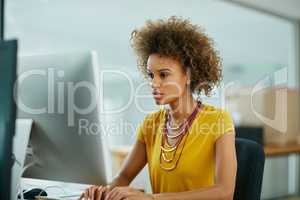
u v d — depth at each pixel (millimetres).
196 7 3723
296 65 4500
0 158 711
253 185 1199
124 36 3080
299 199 4016
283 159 4043
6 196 715
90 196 1005
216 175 1063
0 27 2061
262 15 4207
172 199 947
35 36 2463
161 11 3553
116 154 2094
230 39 3986
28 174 1149
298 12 4250
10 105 706
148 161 1275
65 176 1083
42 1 2594
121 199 938
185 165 1119
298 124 3453
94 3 3115
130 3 3367
